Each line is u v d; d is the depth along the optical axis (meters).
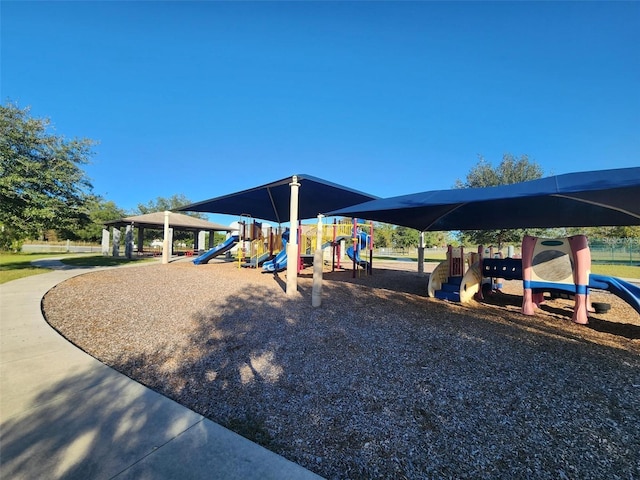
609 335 4.97
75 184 11.07
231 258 21.89
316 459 2.05
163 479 1.77
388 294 8.35
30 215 9.75
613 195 4.55
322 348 4.11
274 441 2.23
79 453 1.98
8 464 1.86
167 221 16.17
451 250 8.62
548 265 6.20
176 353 3.91
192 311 5.96
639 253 24.75
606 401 2.85
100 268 13.10
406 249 47.16
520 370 3.51
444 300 7.74
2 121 9.55
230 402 2.77
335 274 13.49
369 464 2.01
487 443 2.24
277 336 4.56
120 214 44.16
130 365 3.55
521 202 6.42
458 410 2.68
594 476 1.92
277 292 8.01
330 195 11.66
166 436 2.19
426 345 4.29
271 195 12.02
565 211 7.43
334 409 2.68
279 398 2.85
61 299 6.73
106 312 5.79
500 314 6.38
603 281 5.84
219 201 13.22
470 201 5.44
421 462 2.04
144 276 10.67
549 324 5.63
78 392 2.80
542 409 2.71
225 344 4.23
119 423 2.33
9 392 2.77
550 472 1.95
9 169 9.66
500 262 7.76
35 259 18.31
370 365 3.60
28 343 4.05
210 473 1.83
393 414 2.61
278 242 16.27
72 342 4.23
